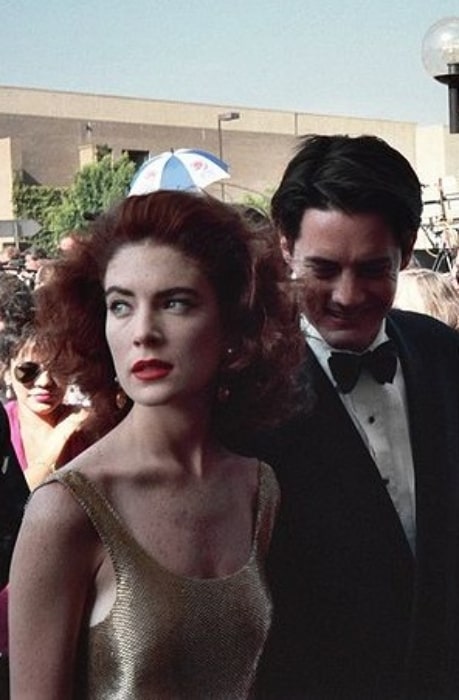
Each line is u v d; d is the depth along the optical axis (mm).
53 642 1621
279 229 2168
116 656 1608
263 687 2074
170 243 1649
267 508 1820
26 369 3309
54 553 1612
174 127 42344
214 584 1660
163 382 1648
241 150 43375
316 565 2090
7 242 21812
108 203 1810
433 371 2309
